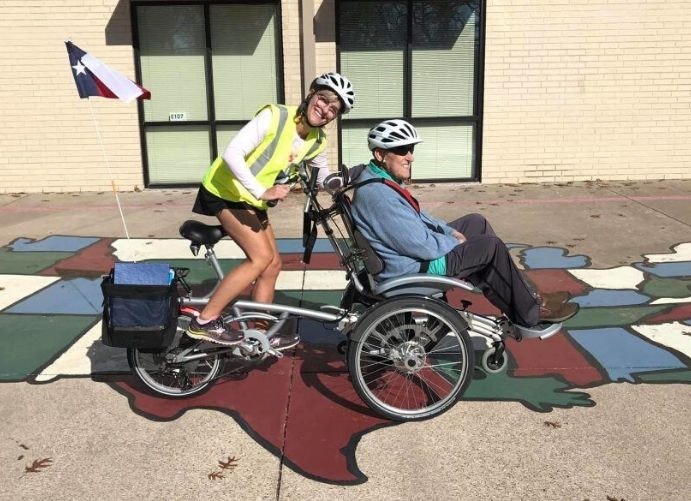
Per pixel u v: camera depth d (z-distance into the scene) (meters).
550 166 9.67
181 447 3.26
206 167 9.87
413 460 3.14
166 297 3.33
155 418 3.52
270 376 3.99
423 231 3.42
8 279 5.79
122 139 9.52
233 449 3.24
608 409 3.57
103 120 9.44
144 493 2.91
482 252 3.46
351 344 3.39
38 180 9.56
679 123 9.52
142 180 9.68
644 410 3.55
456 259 3.47
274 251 3.79
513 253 6.42
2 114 9.35
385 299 3.46
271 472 3.06
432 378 3.88
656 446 3.22
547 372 4.01
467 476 3.02
